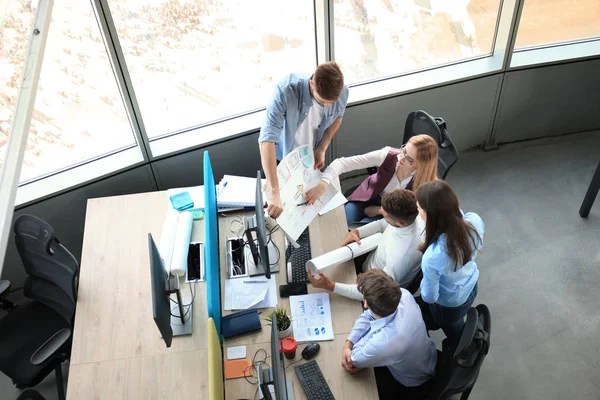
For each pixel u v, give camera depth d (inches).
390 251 111.7
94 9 125.6
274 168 114.9
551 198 169.9
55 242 118.3
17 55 96.6
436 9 159.5
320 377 97.3
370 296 92.0
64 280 116.6
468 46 171.5
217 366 85.6
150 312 111.3
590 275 147.4
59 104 136.5
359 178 180.1
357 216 136.9
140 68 141.0
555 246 155.4
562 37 175.0
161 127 155.2
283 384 81.9
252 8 143.2
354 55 162.9
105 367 102.6
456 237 96.0
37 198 139.6
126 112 146.2
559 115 187.3
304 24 151.7
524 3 161.8
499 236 159.3
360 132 173.5
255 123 160.4
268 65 155.6
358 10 153.3
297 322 106.5
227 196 131.0
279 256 119.3
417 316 98.0
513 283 146.7
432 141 118.1
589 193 156.9
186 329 107.4
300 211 112.6
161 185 159.6
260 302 110.7
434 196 95.3
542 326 136.5
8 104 87.4
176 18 136.9
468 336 87.0
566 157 183.0
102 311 111.7
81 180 145.1
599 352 130.2
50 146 141.7
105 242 124.9
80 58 132.2
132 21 132.8
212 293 96.0
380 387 104.4
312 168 118.3
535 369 128.0
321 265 110.7
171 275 107.7
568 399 122.1
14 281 148.9
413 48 167.0
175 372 101.2
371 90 167.8
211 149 157.2
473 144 188.1
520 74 174.1
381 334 95.3
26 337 120.3
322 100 108.7
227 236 125.0
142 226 128.3
